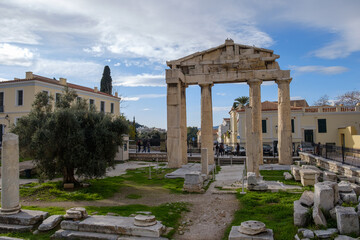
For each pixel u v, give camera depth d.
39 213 11.83
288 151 28.80
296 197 14.26
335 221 9.42
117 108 59.59
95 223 10.35
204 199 15.50
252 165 20.30
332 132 44.81
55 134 17.09
